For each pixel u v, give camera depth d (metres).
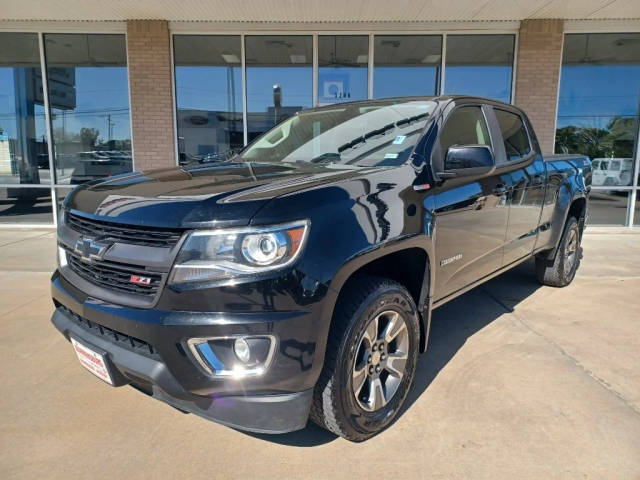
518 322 3.87
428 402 2.65
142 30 8.03
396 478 2.06
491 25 8.09
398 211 2.34
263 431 1.92
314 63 8.34
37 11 7.59
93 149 8.65
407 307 2.43
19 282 4.97
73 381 2.90
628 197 8.52
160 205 2.00
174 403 2.06
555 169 4.36
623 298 4.48
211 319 1.82
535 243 4.12
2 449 2.25
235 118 8.53
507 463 2.14
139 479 2.05
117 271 2.06
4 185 8.70
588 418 2.48
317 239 1.94
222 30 8.16
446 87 8.41
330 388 2.06
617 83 8.31
